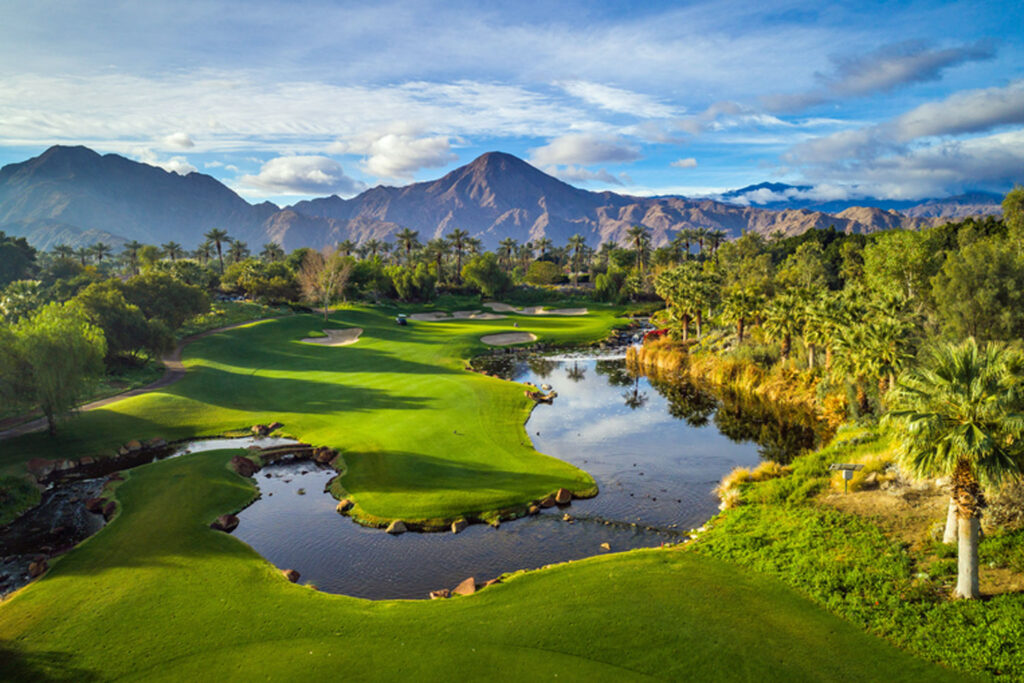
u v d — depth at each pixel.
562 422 48.25
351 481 33.31
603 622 18.28
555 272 191.88
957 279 52.28
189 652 17.30
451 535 27.03
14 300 63.16
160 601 20.34
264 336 84.50
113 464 37.41
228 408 49.38
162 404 47.97
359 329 98.12
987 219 88.25
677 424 47.69
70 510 30.11
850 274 105.88
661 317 124.19
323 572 23.62
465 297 157.25
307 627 18.56
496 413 48.59
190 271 124.75
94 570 22.83
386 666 16.31
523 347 93.12
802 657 16.34
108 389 52.44
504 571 23.64
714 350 72.81
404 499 30.20
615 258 193.12
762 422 47.88
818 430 44.97
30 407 41.50
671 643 17.11
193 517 28.11
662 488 33.09
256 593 20.98
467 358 80.94
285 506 30.58
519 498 30.44
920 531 22.91
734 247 158.12
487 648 17.08
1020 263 52.34
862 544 22.34
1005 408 16.86
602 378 69.00
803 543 23.16
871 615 18.08
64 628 18.73
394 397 53.22
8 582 22.94
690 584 20.77
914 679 15.20
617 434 44.66
